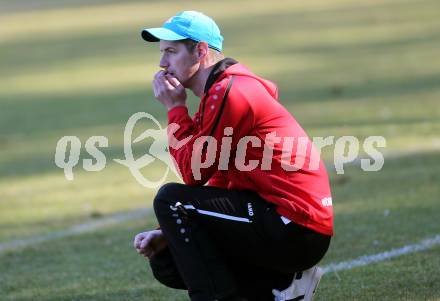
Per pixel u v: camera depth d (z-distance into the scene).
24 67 66.44
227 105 14.05
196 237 14.24
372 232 21.56
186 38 14.62
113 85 55.06
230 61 14.65
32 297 18.55
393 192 25.56
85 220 25.77
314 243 14.32
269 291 14.97
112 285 18.94
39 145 38.59
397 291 17.05
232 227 14.26
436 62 53.31
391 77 49.19
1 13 112.38
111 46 74.12
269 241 14.18
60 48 75.62
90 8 109.19
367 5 89.06
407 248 19.98
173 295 17.91
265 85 14.72
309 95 45.53
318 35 70.69
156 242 14.99
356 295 17.02
